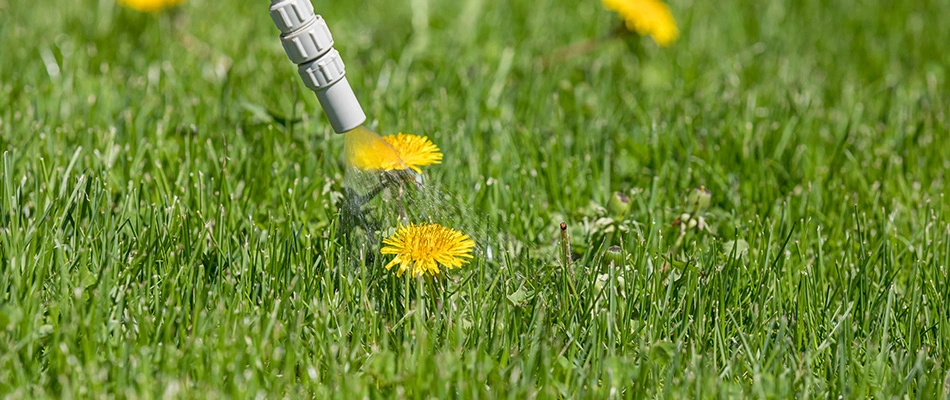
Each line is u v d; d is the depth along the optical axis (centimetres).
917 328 114
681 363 109
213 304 111
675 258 120
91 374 106
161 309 110
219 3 178
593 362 109
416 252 110
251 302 113
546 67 158
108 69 146
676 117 143
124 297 111
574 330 112
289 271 116
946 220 128
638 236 119
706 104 148
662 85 153
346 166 113
